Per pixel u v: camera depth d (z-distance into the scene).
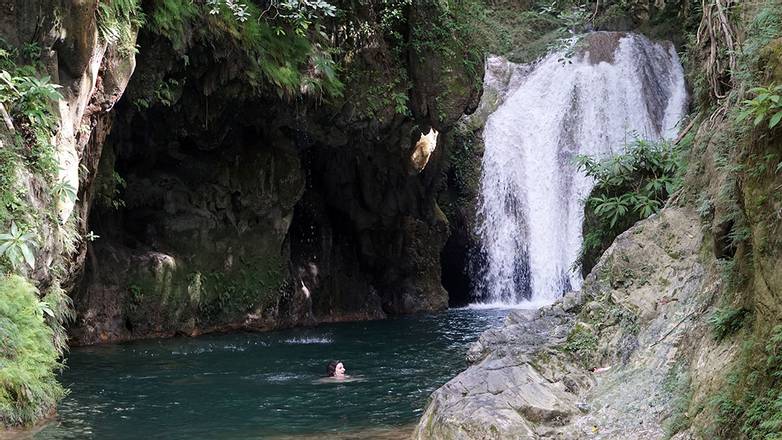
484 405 6.93
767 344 5.05
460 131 25.22
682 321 7.17
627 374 7.11
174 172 17.52
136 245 16.92
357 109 16.84
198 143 17.14
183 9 13.30
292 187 18.56
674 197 9.04
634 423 6.48
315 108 16.53
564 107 26.55
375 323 19.98
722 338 6.14
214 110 15.90
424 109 17.64
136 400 10.41
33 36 10.16
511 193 25.81
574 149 26.11
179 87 14.66
